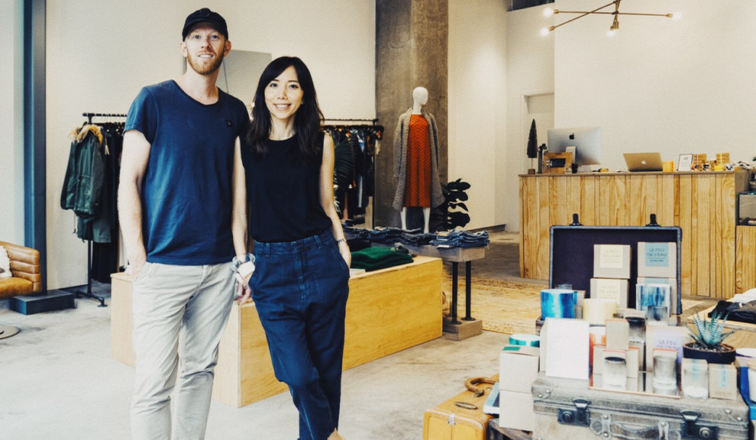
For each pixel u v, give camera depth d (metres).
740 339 2.22
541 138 12.02
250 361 3.37
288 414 3.23
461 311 5.64
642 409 1.76
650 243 2.44
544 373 1.96
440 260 4.80
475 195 11.61
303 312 2.24
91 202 5.70
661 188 6.67
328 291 2.26
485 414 2.18
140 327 2.20
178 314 2.24
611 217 6.96
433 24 9.26
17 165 6.15
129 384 3.70
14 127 6.12
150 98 2.16
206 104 2.26
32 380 3.76
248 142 2.23
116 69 6.61
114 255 6.06
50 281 6.21
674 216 6.61
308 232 2.25
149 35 6.88
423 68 9.14
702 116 8.60
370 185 8.81
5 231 6.18
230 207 2.33
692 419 1.70
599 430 1.80
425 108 9.18
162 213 2.18
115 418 3.17
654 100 8.93
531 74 11.88
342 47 9.02
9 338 4.73
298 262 2.23
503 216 12.40
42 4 5.89
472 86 11.35
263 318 2.27
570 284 2.50
